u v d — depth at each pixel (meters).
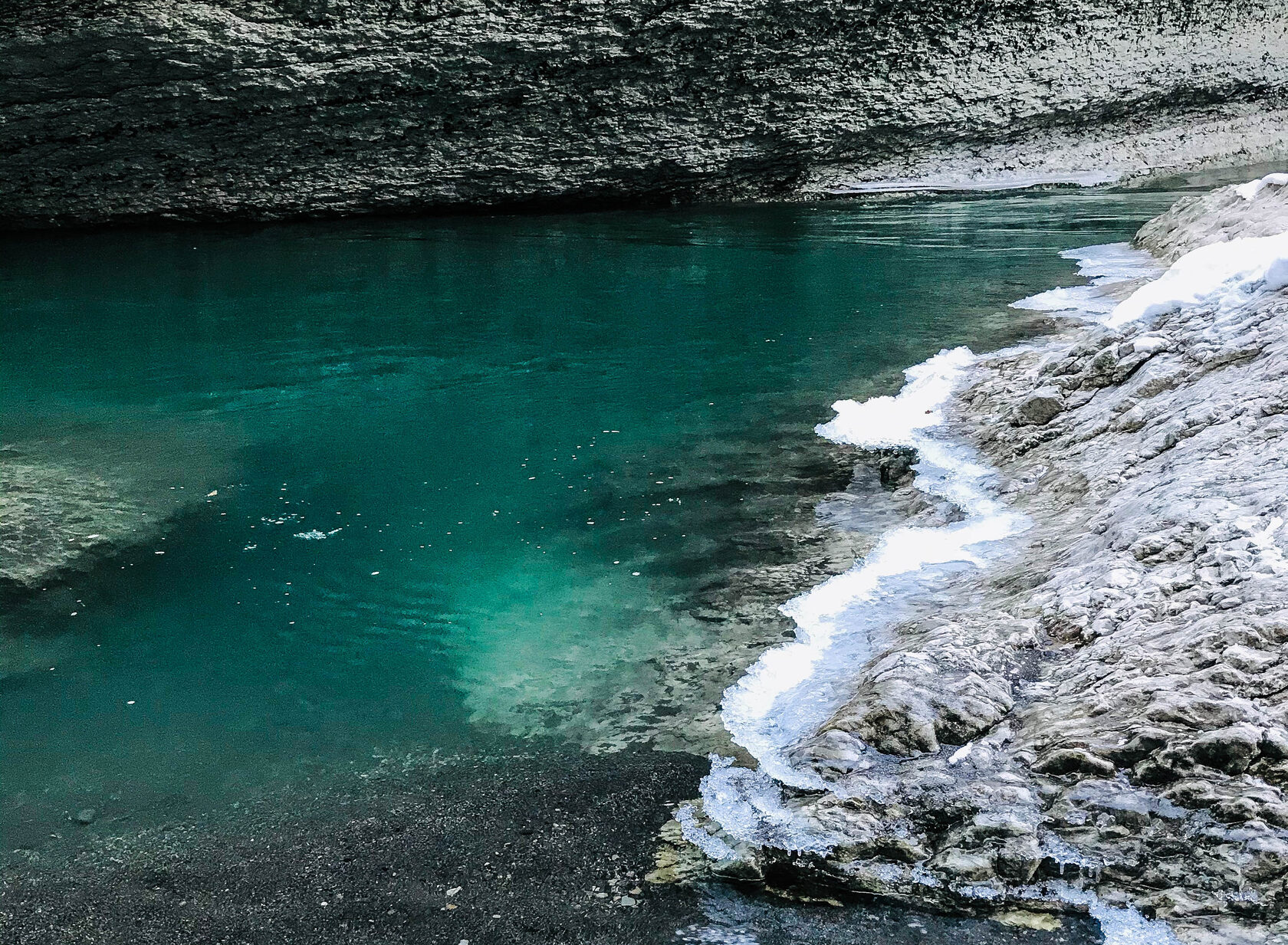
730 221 13.85
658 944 2.73
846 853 2.92
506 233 13.59
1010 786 2.98
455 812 3.29
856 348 7.65
